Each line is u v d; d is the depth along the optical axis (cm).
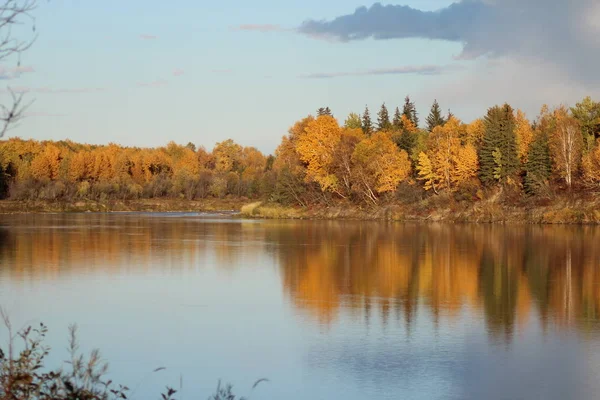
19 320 2992
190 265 4731
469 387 2136
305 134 12019
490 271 4409
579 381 2184
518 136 10338
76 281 4003
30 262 4788
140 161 18700
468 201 9688
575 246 5806
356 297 3534
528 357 2436
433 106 15512
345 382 2194
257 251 5619
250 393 2094
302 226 8769
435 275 4259
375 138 11206
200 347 2595
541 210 8819
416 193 10294
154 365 2370
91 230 7862
